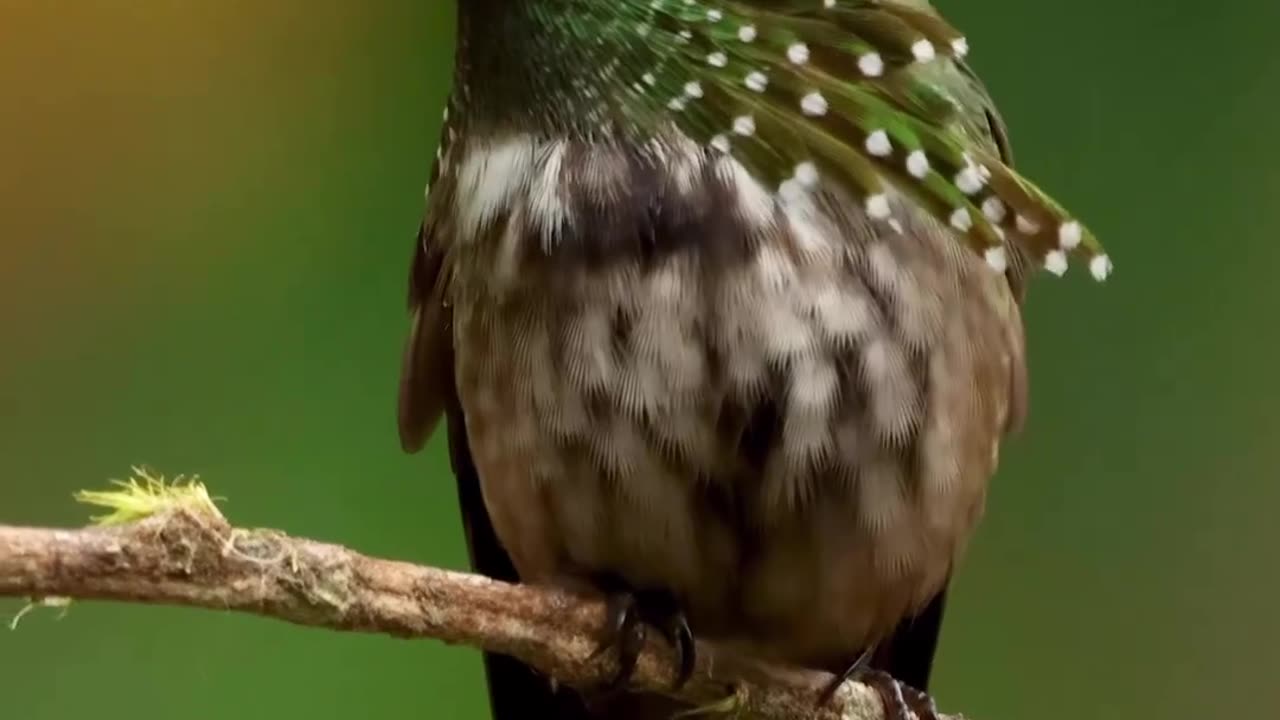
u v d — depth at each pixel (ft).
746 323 2.13
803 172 2.13
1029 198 2.13
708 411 2.13
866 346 2.13
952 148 2.13
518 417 2.14
